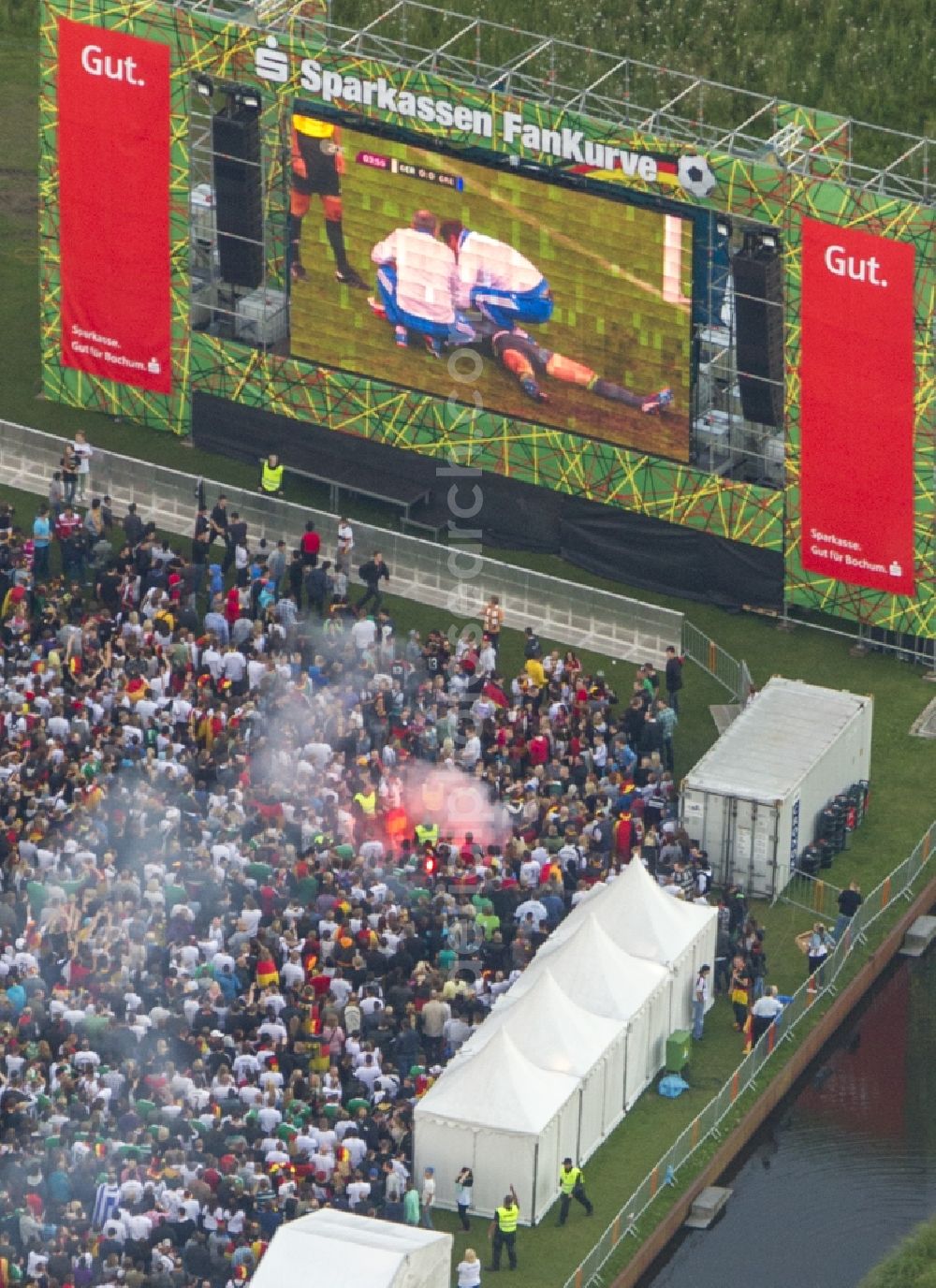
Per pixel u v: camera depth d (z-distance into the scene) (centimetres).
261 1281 19800
